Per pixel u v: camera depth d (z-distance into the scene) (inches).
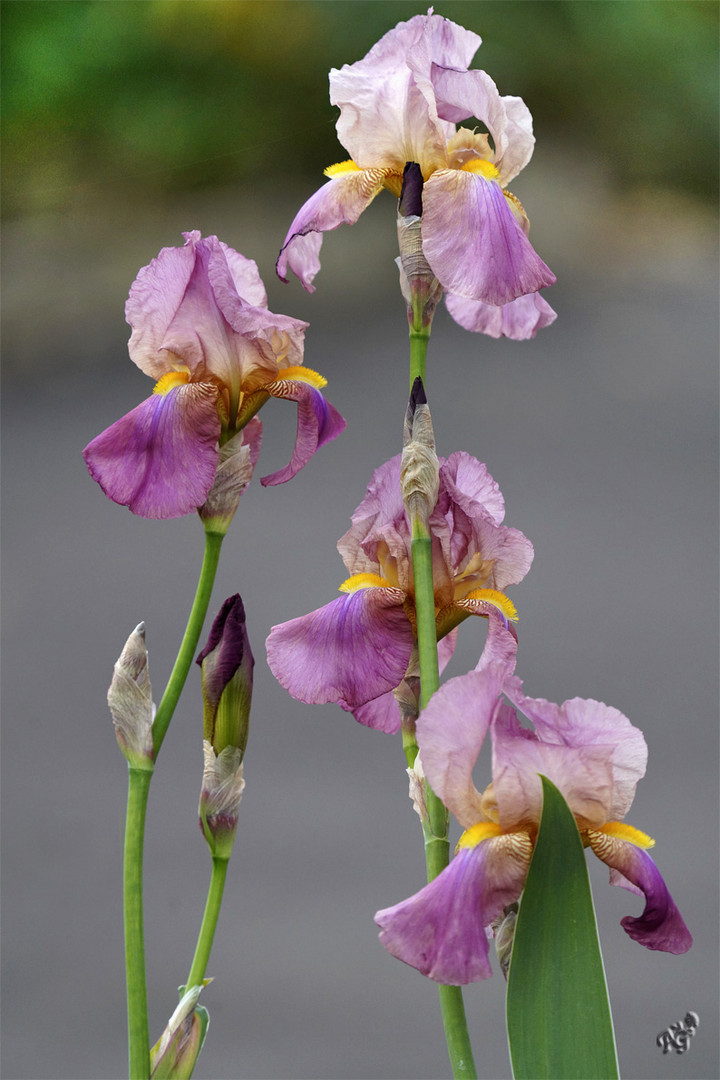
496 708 59.9
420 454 61.5
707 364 355.3
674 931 60.2
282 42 437.7
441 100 62.6
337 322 393.7
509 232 61.7
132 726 62.0
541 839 59.0
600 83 507.5
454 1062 59.8
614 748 59.9
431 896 59.0
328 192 63.9
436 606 62.7
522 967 59.1
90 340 372.8
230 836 62.4
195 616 62.6
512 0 497.0
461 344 381.1
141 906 61.8
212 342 62.9
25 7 432.8
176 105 438.6
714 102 507.5
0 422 329.4
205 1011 62.2
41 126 430.9
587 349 370.0
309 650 61.9
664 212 481.4
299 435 63.3
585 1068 58.8
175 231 422.9
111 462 62.3
